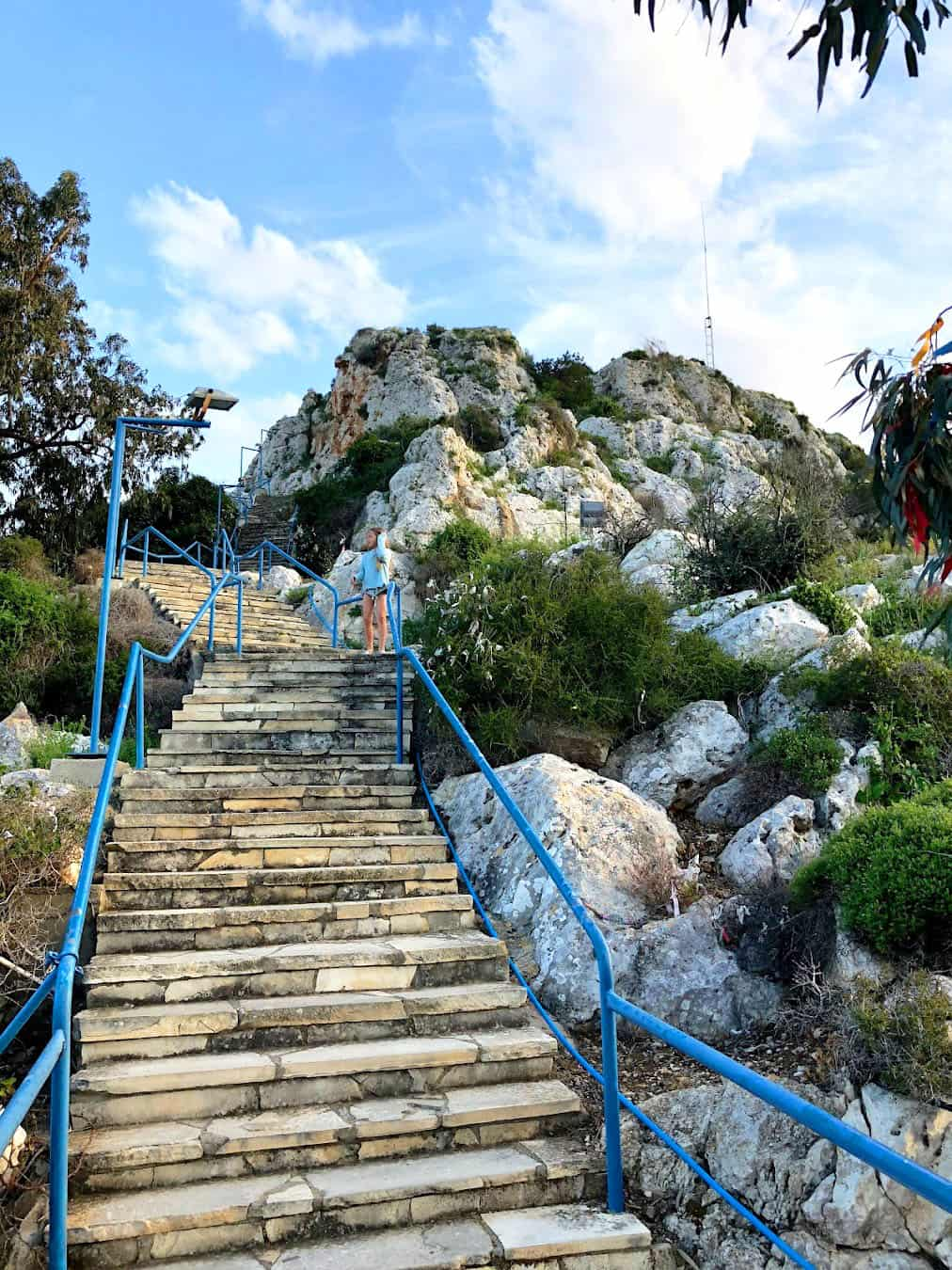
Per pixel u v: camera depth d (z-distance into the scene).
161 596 16.97
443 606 10.28
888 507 2.68
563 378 45.22
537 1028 5.46
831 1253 4.05
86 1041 4.87
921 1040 4.37
